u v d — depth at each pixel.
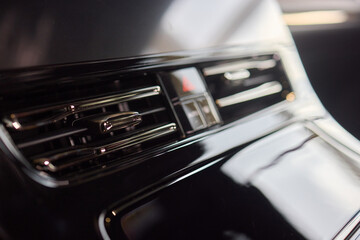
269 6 0.41
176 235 0.24
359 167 0.34
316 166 0.32
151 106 0.29
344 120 0.57
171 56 0.30
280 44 0.40
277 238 0.26
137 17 0.29
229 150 0.30
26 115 0.22
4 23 0.22
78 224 0.21
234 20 0.37
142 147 0.27
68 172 0.23
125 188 0.24
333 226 0.28
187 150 0.28
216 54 0.34
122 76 0.27
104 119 0.24
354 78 0.67
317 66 0.69
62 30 0.25
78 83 0.25
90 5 0.26
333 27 0.80
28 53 0.23
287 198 0.29
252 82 0.37
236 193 0.27
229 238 0.25
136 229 0.23
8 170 0.20
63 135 0.23
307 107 0.39
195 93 0.31
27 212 0.20
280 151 0.32
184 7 0.33
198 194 0.26
